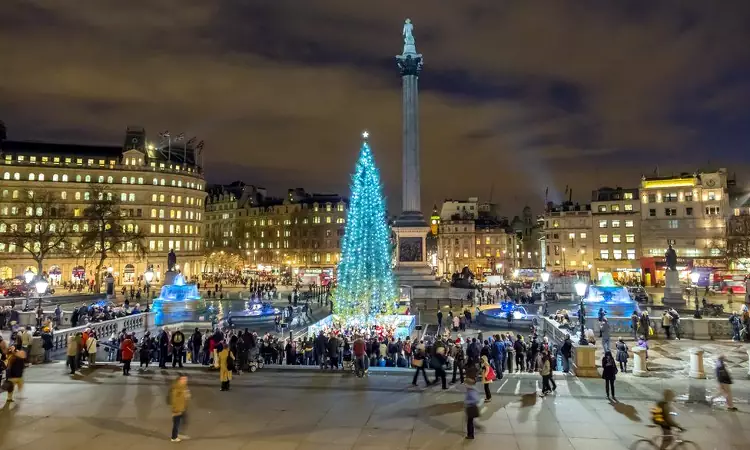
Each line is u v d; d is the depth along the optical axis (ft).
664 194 363.35
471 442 51.39
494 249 490.08
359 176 153.38
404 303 201.57
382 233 152.05
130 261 391.24
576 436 53.16
